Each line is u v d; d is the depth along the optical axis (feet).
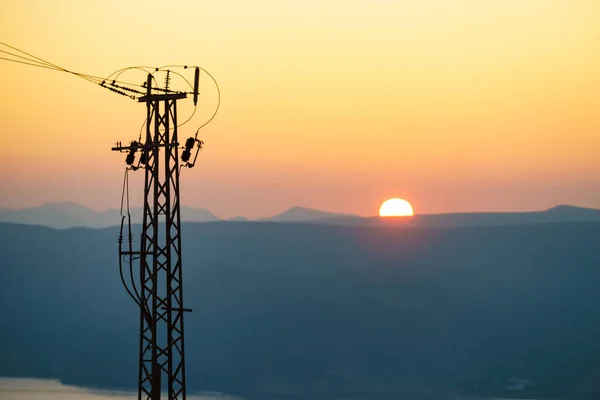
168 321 191.72
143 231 193.98
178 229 194.70
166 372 190.39
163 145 194.80
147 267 192.65
